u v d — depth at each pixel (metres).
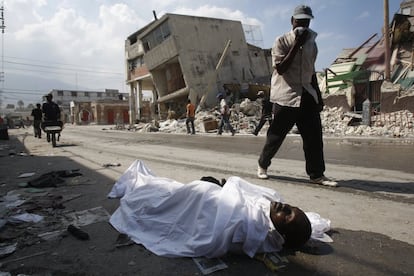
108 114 59.22
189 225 2.33
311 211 2.98
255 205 2.31
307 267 1.99
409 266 1.96
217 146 9.59
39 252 2.29
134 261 2.12
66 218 2.98
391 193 3.59
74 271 2.02
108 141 12.90
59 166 6.19
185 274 1.94
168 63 30.05
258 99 22.70
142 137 15.31
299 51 3.73
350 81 16.81
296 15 3.71
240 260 2.10
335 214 2.89
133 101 39.44
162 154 7.76
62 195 3.84
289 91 3.90
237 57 29.72
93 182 4.52
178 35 26.80
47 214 3.11
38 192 4.03
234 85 26.22
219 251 2.09
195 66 27.22
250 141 11.01
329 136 12.13
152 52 29.97
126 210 2.80
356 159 6.29
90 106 63.00
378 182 4.15
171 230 2.35
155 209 2.59
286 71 3.86
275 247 2.22
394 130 12.28
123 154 7.92
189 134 16.55
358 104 16.09
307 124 4.00
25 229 2.72
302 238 2.13
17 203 3.50
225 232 2.09
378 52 20.41
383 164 5.60
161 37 28.52
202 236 2.18
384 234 2.44
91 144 11.55
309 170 4.13
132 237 2.45
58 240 2.48
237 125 18.02
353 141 10.22
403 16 18.73
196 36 27.62
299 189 3.82
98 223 2.83
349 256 2.11
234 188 2.38
